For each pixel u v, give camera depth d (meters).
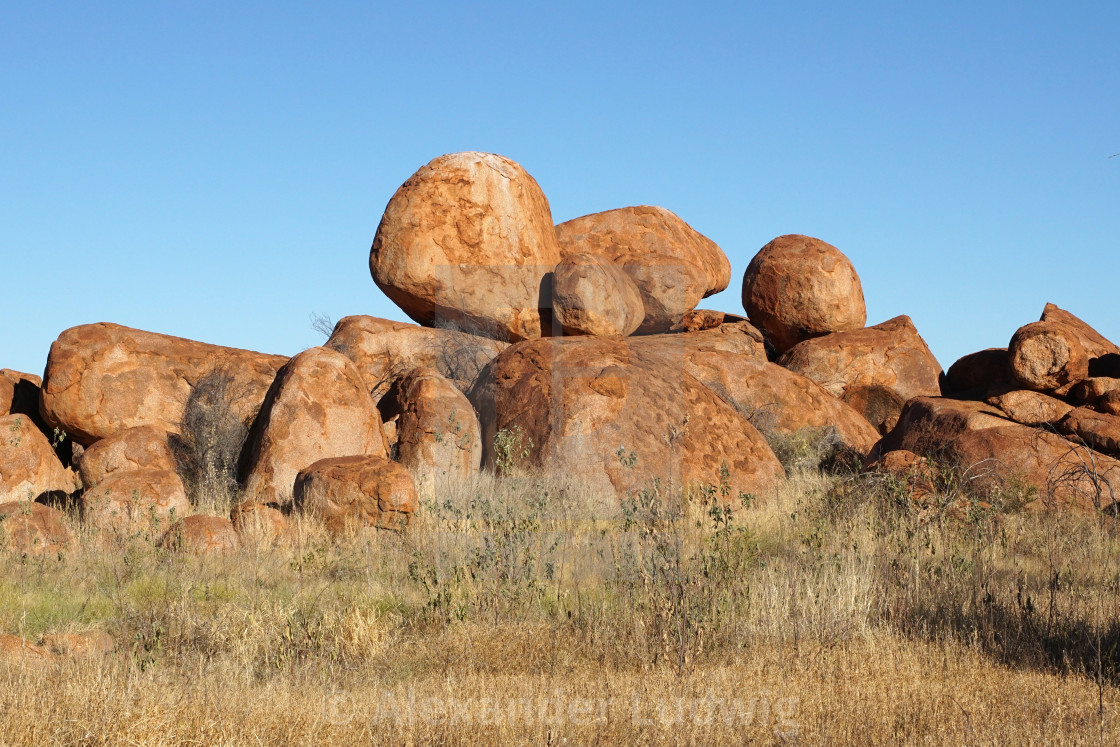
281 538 12.97
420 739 5.34
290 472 16.31
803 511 13.63
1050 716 5.75
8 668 6.49
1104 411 17.81
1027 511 14.16
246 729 5.48
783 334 26.41
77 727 5.37
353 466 13.91
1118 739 5.40
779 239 26.95
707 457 17.52
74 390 18.56
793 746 5.36
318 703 6.13
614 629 7.36
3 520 12.16
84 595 9.70
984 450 16.34
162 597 9.45
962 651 7.48
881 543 10.34
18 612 8.82
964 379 23.77
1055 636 7.70
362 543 12.61
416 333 21.62
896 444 18.80
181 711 5.72
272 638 7.96
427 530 12.22
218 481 16.52
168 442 17.34
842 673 6.88
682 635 7.12
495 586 7.74
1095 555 11.34
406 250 19.94
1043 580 9.82
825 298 25.45
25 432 16.69
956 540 11.20
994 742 5.29
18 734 5.23
